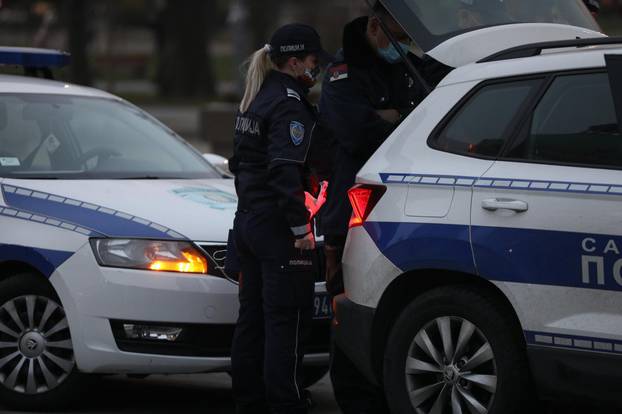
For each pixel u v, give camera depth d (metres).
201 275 21.05
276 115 18.97
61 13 144.62
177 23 154.12
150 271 20.98
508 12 20.84
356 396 20.48
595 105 16.91
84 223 21.59
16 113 25.16
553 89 17.39
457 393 17.64
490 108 17.95
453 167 17.88
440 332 17.81
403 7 19.73
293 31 19.27
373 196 18.62
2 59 27.48
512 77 17.84
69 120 25.64
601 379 16.12
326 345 22.06
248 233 19.36
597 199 16.28
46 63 28.11
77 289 21.17
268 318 19.39
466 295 17.53
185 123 100.81
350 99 20.09
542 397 16.84
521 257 16.81
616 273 16.02
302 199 18.83
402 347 18.23
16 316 22.06
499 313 17.25
